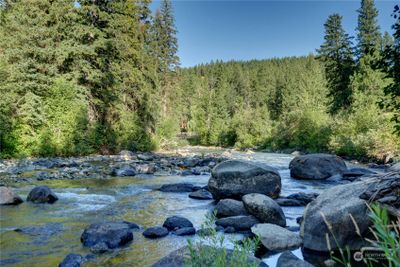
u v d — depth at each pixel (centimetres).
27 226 739
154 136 3522
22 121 2244
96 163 2033
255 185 1075
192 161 2216
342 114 3406
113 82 2903
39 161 1983
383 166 1995
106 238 635
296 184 1417
